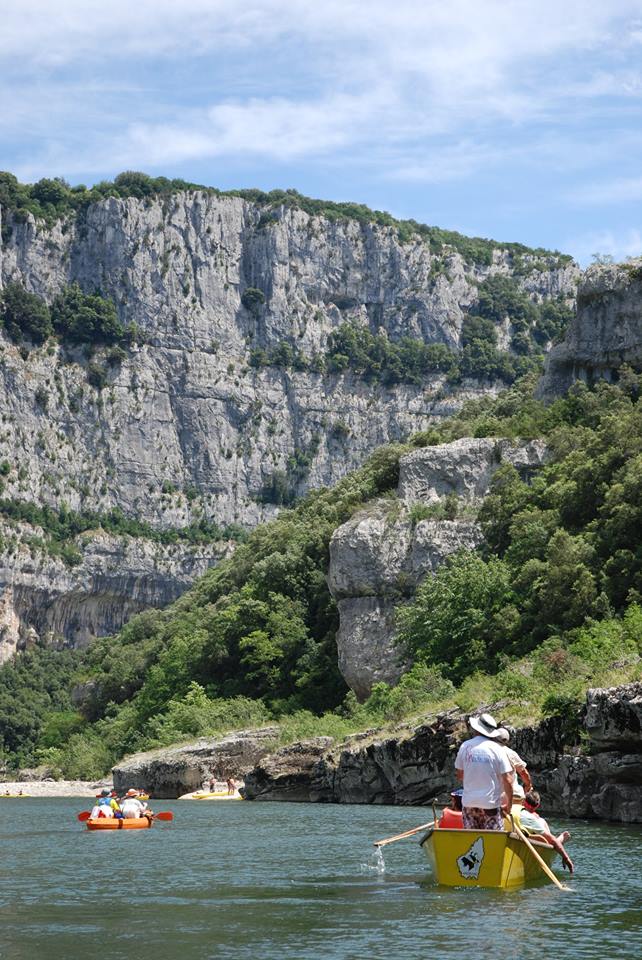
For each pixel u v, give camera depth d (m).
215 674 116.88
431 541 91.38
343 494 124.75
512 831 26.00
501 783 26.19
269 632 110.81
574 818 44.50
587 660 55.12
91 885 29.09
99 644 198.38
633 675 44.44
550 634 70.62
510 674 54.62
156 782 88.69
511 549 82.62
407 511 94.38
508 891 26.19
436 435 106.62
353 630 92.38
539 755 47.47
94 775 124.56
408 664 85.38
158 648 150.00
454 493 94.62
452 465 95.25
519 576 76.88
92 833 47.03
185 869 32.22
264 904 25.55
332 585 94.00
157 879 30.06
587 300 104.00
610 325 102.19
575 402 98.38
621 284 102.00
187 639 125.50
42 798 99.56
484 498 93.56
